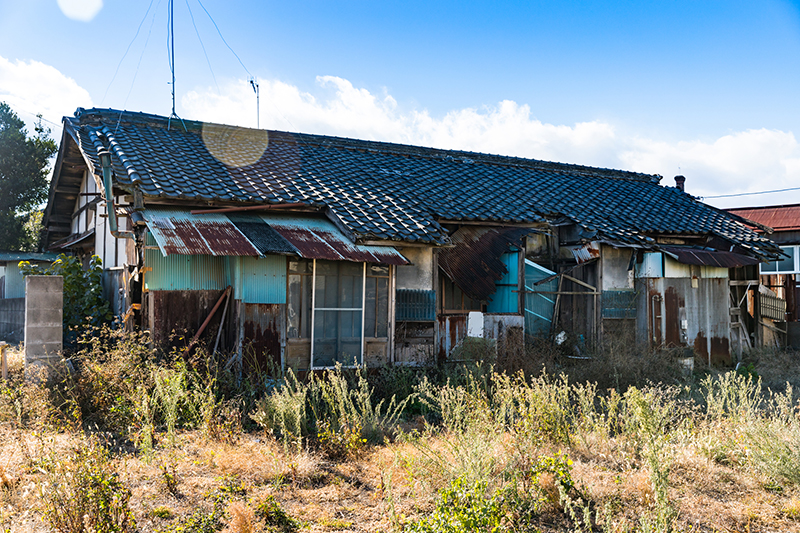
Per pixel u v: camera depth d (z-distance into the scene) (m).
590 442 6.11
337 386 6.87
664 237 12.64
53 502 3.90
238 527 3.91
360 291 8.98
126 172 8.47
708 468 5.48
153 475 5.03
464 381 8.71
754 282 13.23
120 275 10.38
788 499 4.94
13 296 15.76
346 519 4.43
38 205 21.94
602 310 11.23
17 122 21.25
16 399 6.32
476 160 15.09
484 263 10.48
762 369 11.61
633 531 4.12
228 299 8.22
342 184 10.70
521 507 4.45
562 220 11.88
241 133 12.54
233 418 6.45
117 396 6.57
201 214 8.57
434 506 4.46
